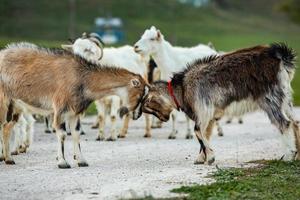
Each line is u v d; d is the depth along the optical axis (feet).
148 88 44.88
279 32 258.37
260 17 289.53
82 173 41.29
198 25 244.01
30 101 44.88
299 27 273.95
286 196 34.96
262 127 70.33
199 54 62.39
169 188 36.58
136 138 60.34
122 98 44.70
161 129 68.33
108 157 48.08
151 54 61.00
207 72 44.52
